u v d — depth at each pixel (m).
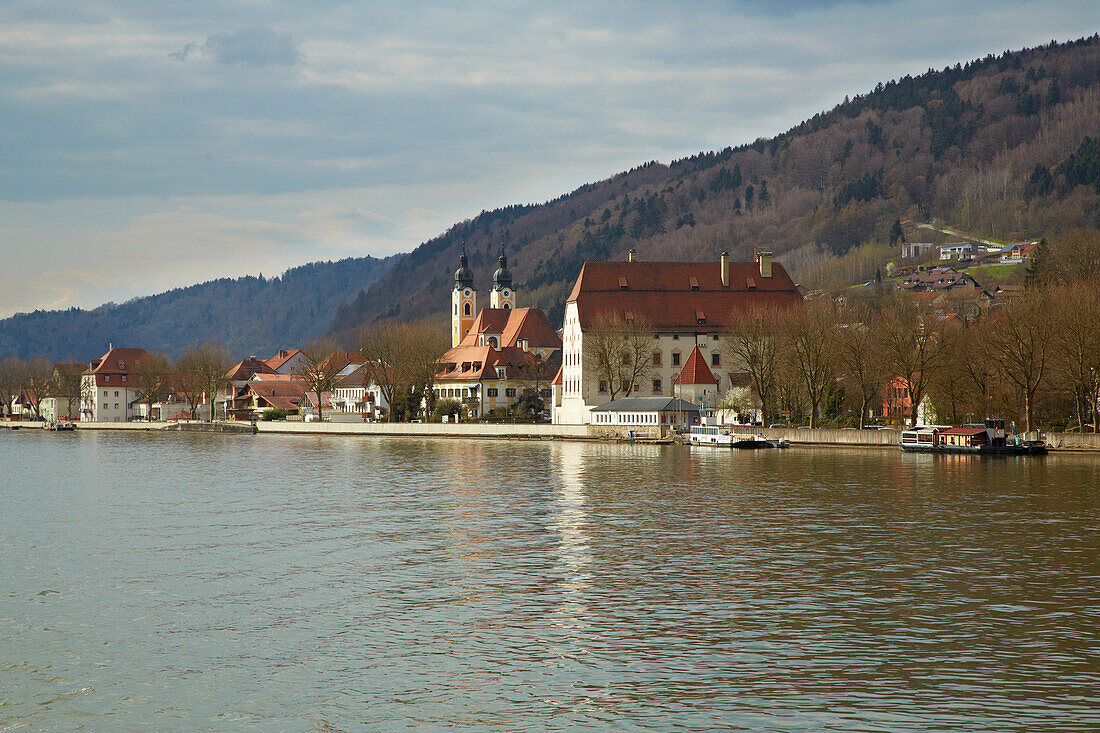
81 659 51.12
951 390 185.12
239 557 76.00
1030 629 55.44
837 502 105.44
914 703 44.62
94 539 84.38
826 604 60.91
